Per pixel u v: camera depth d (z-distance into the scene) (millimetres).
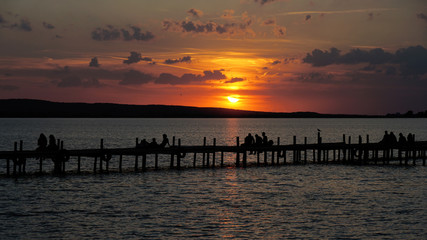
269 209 27406
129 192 32156
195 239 21531
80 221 24328
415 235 22422
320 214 26234
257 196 31453
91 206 27719
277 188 34719
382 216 25875
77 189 32875
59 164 39844
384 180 39250
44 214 25672
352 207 28078
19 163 37438
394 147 50375
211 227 23453
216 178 38969
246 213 26359
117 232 22484
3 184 34062
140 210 26812
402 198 31078
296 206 28281
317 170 45375
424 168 47906
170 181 36938
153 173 41156
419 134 151875
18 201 28719
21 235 21812
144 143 43125
